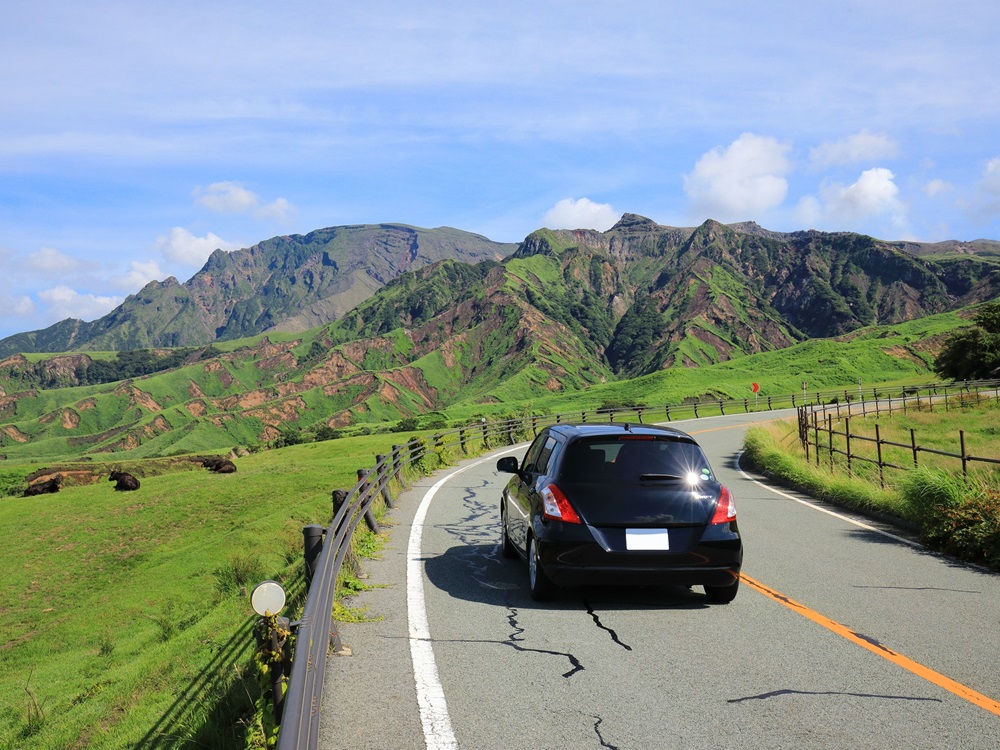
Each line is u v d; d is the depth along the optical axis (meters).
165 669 9.13
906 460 23.69
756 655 5.76
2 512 35.66
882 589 8.01
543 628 6.52
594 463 7.21
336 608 6.91
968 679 5.22
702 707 4.70
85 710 8.91
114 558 26.28
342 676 5.29
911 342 198.88
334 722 4.47
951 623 6.68
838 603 7.40
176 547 25.80
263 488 31.45
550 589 7.30
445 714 4.59
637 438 7.36
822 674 5.33
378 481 13.23
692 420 55.81
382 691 4.99
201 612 14.48
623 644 6.05
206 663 8.48
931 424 37.56
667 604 7.36
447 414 164.12
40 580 25.16
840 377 162.25
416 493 16.31
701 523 6.93
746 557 9.78
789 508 14.67
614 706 4.72
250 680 5.66
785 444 26.83
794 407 71.50
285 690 4.00
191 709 6.02
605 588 8.02
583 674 5.33
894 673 5.35
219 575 18.88
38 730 8.79
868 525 12.52
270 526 23.50
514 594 7.75
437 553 9.88
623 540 6.83
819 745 4.13
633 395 160.88
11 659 16.81
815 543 10.82
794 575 8.70
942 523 10.41
